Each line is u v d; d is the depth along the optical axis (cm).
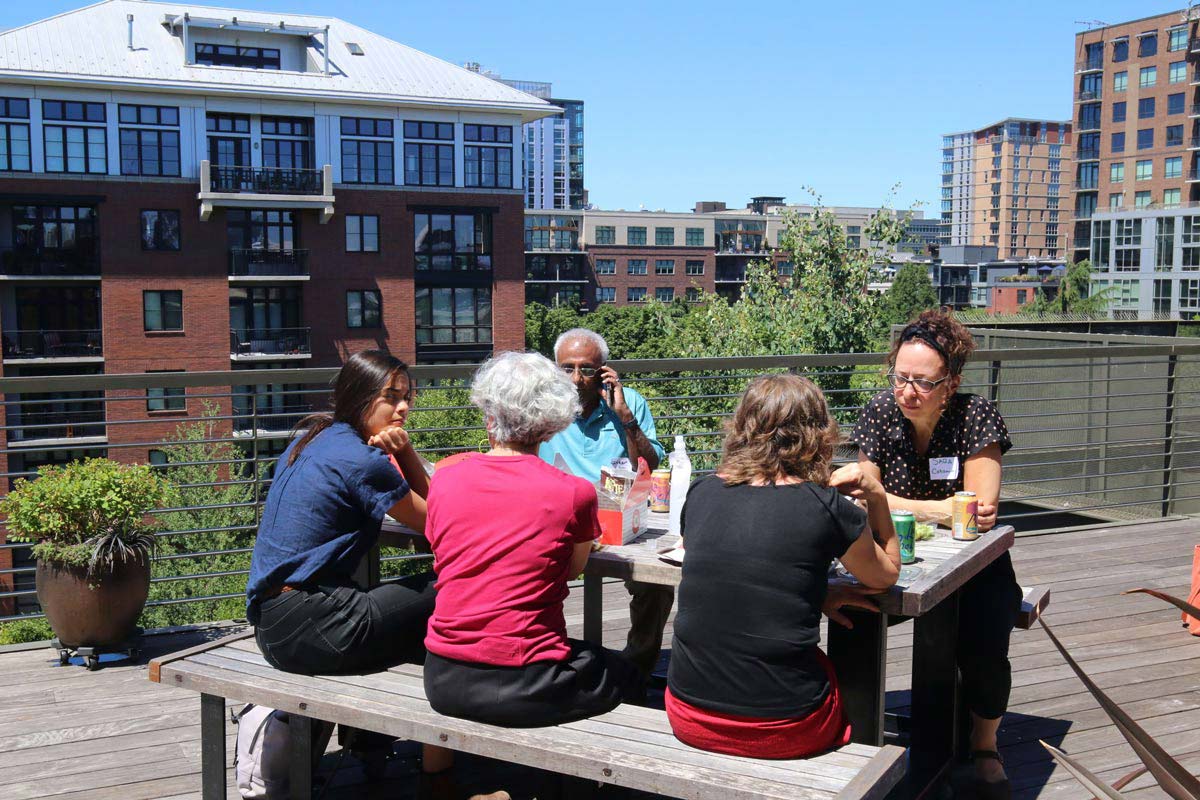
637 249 11075
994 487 318
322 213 3769
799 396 242
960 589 314
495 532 252
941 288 14162
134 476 420
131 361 3603
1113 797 183
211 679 276
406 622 282
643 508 314
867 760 232
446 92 3953
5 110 3366
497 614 248
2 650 441
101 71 3462
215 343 3703
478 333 4122
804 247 2388
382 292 3941
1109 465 902
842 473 248
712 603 235
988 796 303
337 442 284
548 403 260
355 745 327
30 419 3447
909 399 311
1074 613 499
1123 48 8675
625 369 539
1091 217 8981
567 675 252
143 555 421
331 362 3891
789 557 231
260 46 3881
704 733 235
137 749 347
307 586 276
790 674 231
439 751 285
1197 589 471
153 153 3566
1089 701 393
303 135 3784
